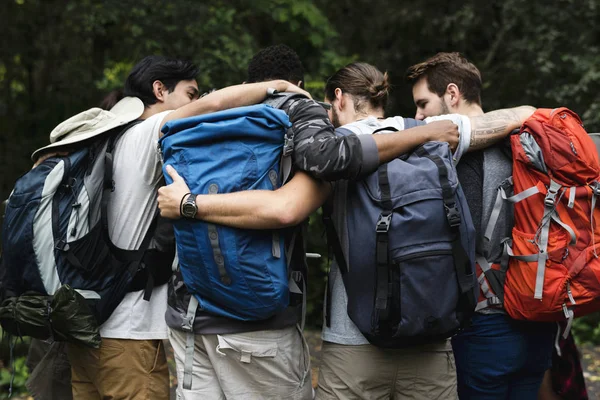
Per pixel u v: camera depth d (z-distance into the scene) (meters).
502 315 2.54
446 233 2.15
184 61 2.88
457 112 2.82
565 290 2.36
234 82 7.32
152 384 2.61
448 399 2.40
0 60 8.73
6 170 8.92
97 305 2.49
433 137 2.32
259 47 8.12
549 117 2.46
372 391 2.37
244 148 2.18
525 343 2.55
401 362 2.34
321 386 2.44
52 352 2.85
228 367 2.30
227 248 2.12
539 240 2.38
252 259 2.14
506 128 2.49
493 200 2.51
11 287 2.54
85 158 2.52
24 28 8.59
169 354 6.57
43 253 2.44
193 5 7.25
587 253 2.36
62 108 9.15
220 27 7.41
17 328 2.51
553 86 8.81
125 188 2.52
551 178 2.37
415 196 2.15
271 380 2.33
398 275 2.14
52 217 2.44
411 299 2.12
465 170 2.54
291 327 2.35
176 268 2.35
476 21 9.27
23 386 5.26
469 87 2.81
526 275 2.41
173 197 2.14
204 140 2.19
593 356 7.16
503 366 2.55
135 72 2.82
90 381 2.73
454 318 2.15
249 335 2.26
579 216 2.37
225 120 2.21
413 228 2.13
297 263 2.33
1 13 8.36
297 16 8.02
